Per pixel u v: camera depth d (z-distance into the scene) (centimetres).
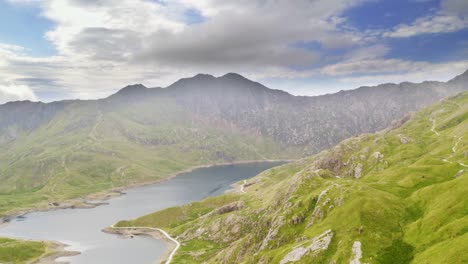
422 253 12750
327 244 15475
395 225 15588
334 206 18575
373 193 18288
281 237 18688
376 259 13650
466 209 14000
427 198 16600
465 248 11125
